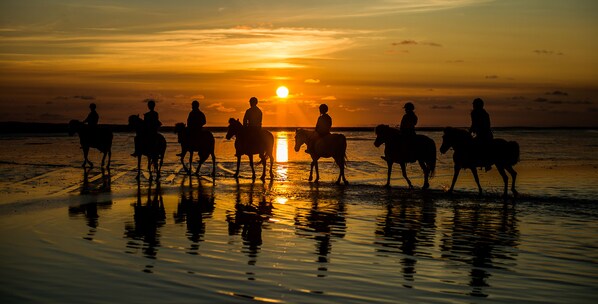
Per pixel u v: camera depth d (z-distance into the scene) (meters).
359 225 13.48
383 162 32.44
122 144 49.03
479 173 26.73
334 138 21.78
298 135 22.80
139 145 21.91
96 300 7.75
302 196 18.28
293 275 9.10
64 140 53.16
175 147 45.09
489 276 9.23
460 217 14.71
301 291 8.29
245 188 20.17
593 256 10.59
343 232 12.62
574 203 17.23
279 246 11.13
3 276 8.77
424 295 8.23
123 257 10.02
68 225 12.88
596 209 16.08
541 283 8.88
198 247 10.92
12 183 20.47
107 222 13.34
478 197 18.38
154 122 22.06
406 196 18.50
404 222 13.93
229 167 28.42
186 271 9.20
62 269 9.20
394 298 8.07
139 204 16.17
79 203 16.16
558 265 9.95
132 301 7.73
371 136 88.00
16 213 14.32
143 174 24.42
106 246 10.85
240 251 10.66
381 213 15.20
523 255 10.64
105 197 17.45
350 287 8.53
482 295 8.27
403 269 9.58
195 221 13.68
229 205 16.25
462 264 9.96
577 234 12.61
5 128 95.19
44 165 27.59
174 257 10.09
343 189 20.19
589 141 66.31
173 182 21.80
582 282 8.95
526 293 8.38
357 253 10.66
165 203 16.47
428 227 13.32
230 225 13.24
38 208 15.13
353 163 31.50
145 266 9.46
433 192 19.55
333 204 16.67
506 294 8.32
